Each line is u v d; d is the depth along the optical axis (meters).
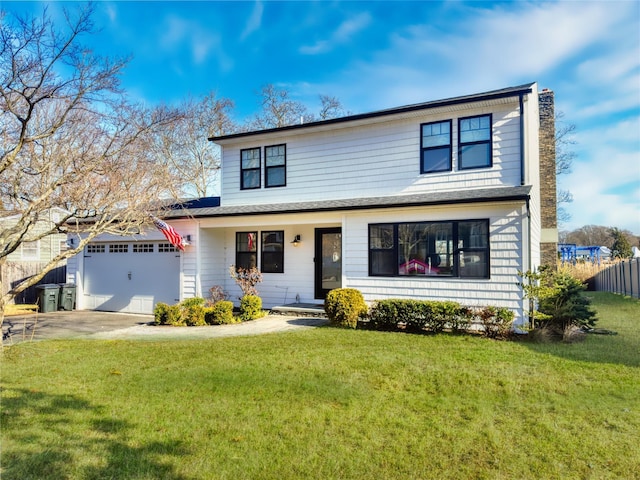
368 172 11.74
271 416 4.46
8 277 16.34
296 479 3.28
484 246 9.40
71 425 4.24
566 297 8.78
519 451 3.73
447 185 10.66
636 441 3.90
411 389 5.30
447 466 3.48
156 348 7.85
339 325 9.89
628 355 6.96
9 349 7.77
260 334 9.17
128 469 3.41
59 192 8.80
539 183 14.33
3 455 3.62
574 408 4.68
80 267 15.19
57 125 7.88
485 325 8.68
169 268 13.55
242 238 13.99
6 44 7.23
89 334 9.80
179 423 4.30
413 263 10.16
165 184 10.40
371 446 3.81
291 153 12.97
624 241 41.84
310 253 13.01
